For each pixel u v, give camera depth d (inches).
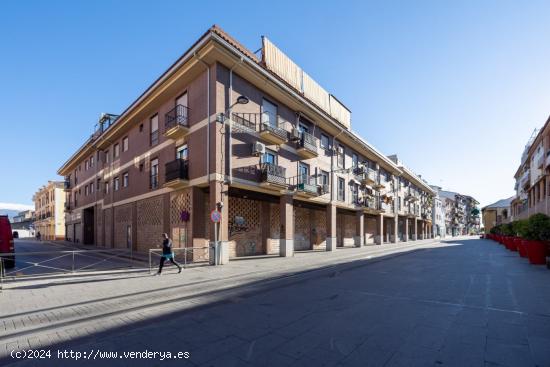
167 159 690.8
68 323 208.2
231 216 685.3
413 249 936.9
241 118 605.0
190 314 224.8
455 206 3363.7
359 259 631.8
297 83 767.7
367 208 1087.6
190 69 589.6
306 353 152.6
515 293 280.5
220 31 546.0
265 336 177.0
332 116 907.4
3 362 148.5
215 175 544.1
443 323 196.2
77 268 485.7
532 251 490.6
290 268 488.7
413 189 1782.7
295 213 906.1
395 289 308.0
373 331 182.9
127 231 861.2
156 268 484.1
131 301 268.4
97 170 1114.1
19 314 230.5
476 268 460.1
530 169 1127.0
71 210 1440.7
